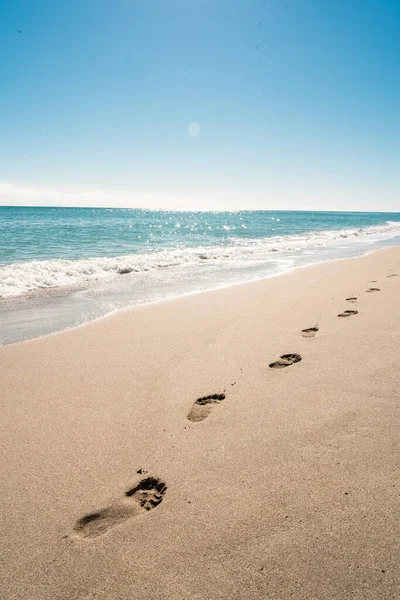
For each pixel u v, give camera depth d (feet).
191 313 17.71
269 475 6.51
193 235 82.38
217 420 8.39
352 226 128.26
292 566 4.81
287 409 8.59
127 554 5.18
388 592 4.39
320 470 6.51
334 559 4.86
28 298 21.89
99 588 4.74
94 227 106.32
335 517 5.50
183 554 5.12
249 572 4.78
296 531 5.32
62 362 12.06
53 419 8.71
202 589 4.62
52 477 6.80
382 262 34.09
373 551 4.92
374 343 12.10
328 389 9.32
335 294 20.40
